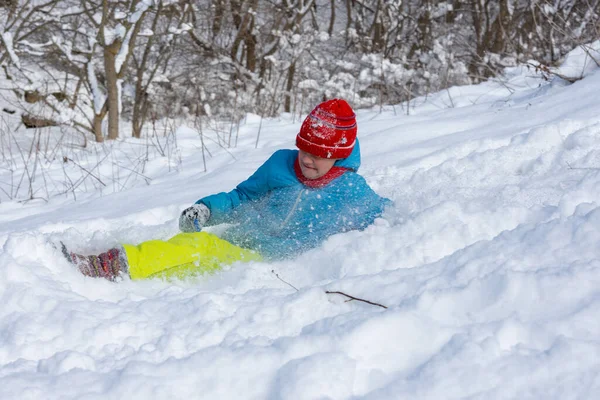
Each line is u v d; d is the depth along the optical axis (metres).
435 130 5.50
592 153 3.58
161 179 5.88
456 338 1.85
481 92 7.72
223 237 3.19
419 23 14.46
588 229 2.30
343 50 14.89
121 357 2.02
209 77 14.66
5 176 6.84
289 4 14.05
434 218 2.90
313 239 3.09
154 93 13.64
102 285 2.71
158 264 2.79
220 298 2.35
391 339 1.92
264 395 1.78
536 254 2.24
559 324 1.84
